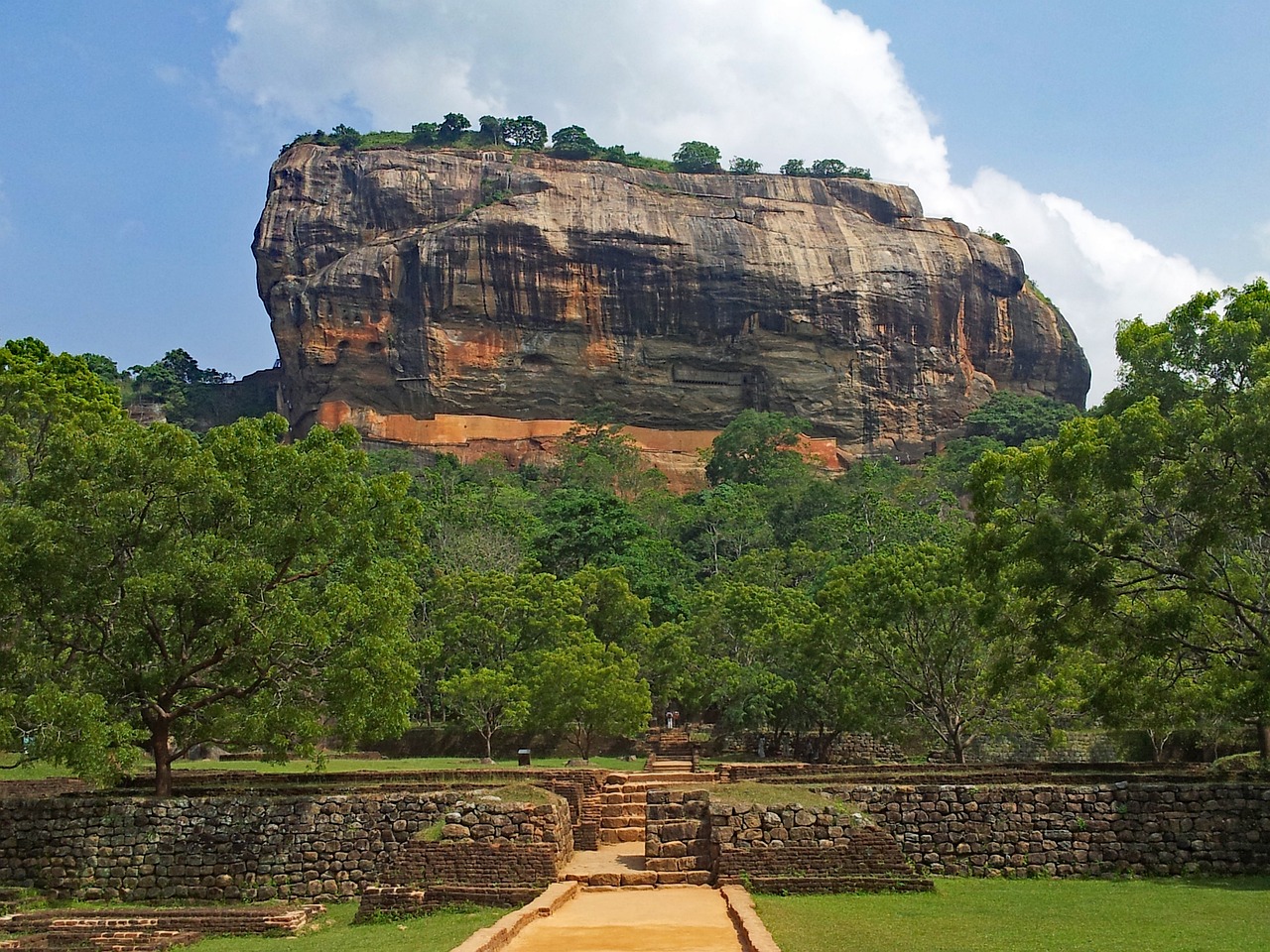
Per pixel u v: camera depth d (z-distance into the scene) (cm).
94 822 2353
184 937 1814
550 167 13700
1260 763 2911
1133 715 2875
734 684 4769
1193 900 1881
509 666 4672
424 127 14388
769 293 13100
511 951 1490
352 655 2572
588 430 12212
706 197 13862
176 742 2797
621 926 1683
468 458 12169
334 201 13338
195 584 2550
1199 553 2469
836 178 14700
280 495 2722
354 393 12306
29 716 2411
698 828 2233
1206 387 2625
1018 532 2741
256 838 2319
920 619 3812
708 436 12950
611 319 12812
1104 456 2542
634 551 6806
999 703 3762
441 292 12356
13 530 2511
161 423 2700
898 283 13500
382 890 2045
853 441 13162
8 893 2244
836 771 2852
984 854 2283
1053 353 14525
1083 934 1553
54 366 4069
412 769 3569
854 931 1584
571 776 2811
